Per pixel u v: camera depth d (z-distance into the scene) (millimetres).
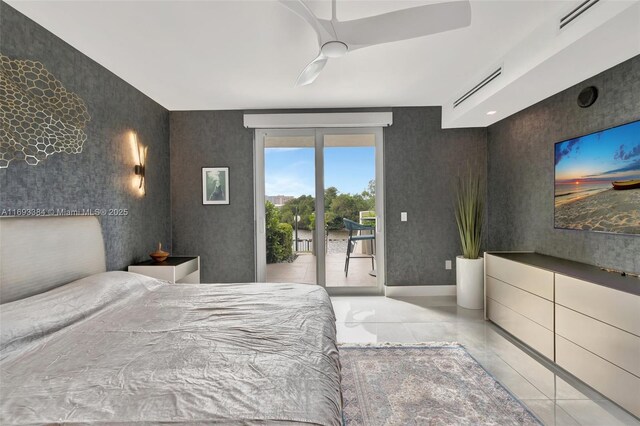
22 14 1932
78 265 2262
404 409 1757
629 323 1654
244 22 2098
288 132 4062
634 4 1440
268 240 4105
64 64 2254
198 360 1148
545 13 1972
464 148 3982
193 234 3980
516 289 2641
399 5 1927
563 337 2111
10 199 1833
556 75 2254
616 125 2168
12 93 1860
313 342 1319
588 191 2408
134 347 1272
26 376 1052
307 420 828
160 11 1964
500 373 2150
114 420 820
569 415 1712
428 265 4031
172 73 2863
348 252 4117
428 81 3115
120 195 2902
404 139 3975
